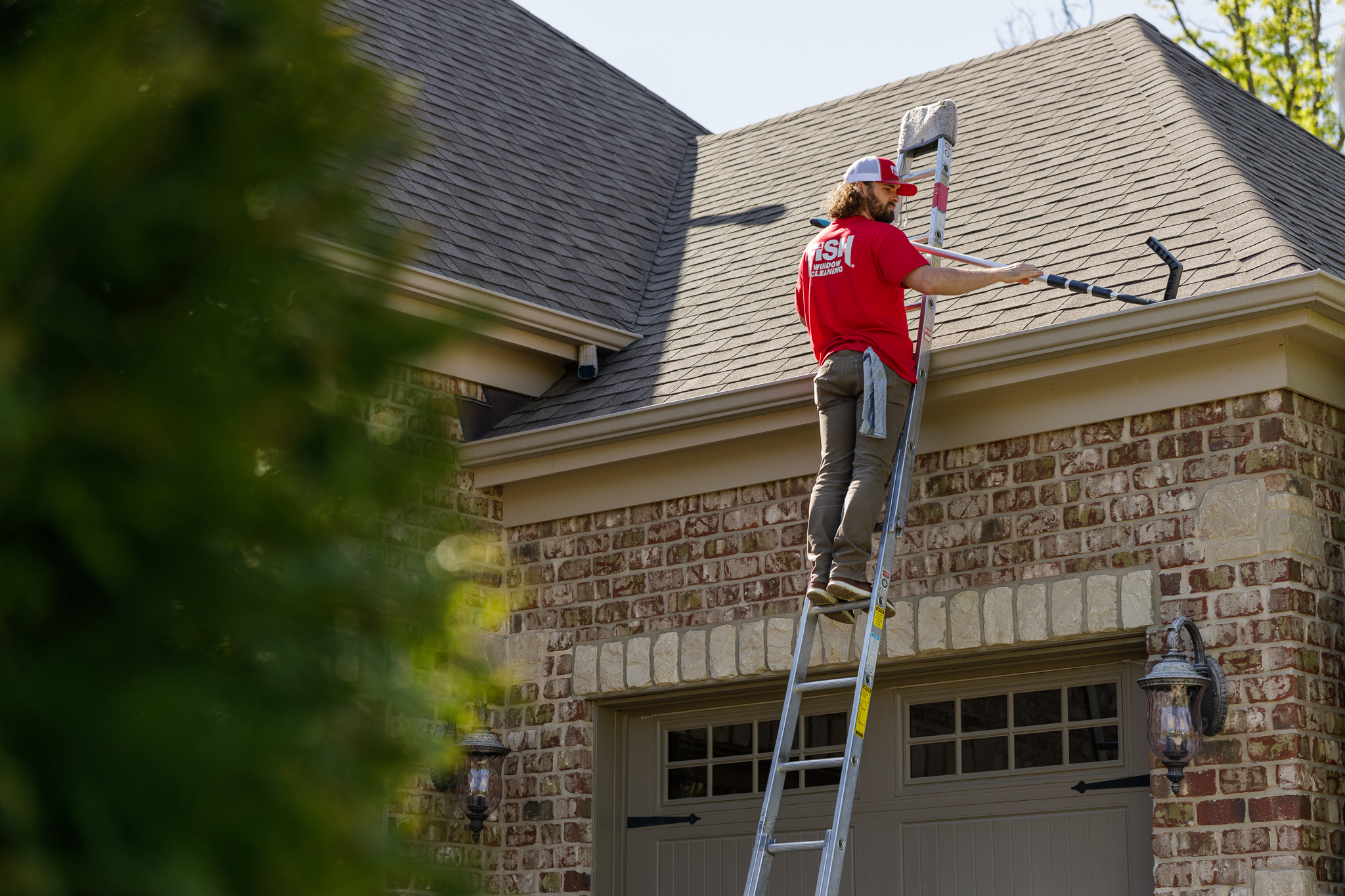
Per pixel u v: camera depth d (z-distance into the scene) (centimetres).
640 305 1539
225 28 276
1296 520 986
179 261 263
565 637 1330
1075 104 1517
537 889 1288
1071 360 1056
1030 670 1109
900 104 1759
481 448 1335
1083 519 1070
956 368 1082
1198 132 1323
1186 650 1002
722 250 1592
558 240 1562
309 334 277
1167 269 1109
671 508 1295
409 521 288
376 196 309
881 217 1026
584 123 1889
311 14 279
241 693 256
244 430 260
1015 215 1327
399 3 1852
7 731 229
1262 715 962
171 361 256
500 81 1844
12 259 237
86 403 240
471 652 285
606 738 1313
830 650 1166
